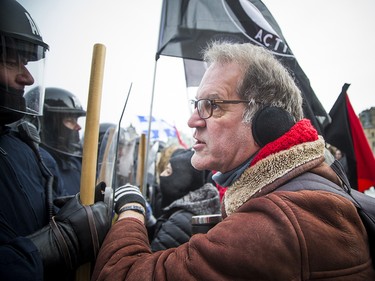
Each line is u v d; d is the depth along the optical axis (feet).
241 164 2.73
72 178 6.66
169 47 4.87
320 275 1.93
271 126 2.49
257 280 1.92
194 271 2.04
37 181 3.28
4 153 2.94
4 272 2.17
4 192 2.72
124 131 6.61
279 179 2.36
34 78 3.19
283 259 1.90
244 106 2.68
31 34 3.08
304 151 2.41
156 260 2.33
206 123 2.81
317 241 1.94
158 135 14.15
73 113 6.53
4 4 3.01
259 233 1.98
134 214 3.15
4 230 2.56
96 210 3.00
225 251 1.99
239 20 4.89
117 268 2.37
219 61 2.85
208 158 2.81
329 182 2.38
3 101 2.94
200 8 4.92
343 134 6.66
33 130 3.62
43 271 2.52
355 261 2.03
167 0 4.91
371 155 6.60
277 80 2.68
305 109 4.68
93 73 3.08
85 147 3.08
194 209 5.28
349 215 2.12
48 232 2.73
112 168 3.81
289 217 1.98
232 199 2.69
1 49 2.91
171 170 6.35
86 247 2.82
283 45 4.84
